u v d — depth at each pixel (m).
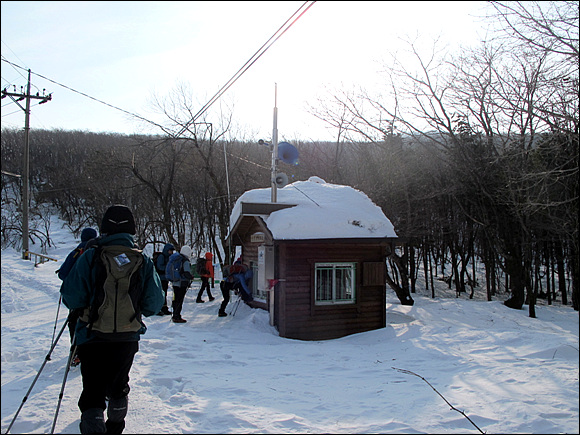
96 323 3.27
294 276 10.16
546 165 14.59
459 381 5.45
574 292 19.52
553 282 24.69
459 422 4.00
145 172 29.48
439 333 9.40
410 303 17.56
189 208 33.50
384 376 5.88
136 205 31.39
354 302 10.75
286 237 9.88
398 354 7.50
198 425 3.84
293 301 10.09
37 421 3.81
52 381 5.05
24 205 27.36
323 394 4.94
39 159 49.06
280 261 10.12
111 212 3.62
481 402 4.56
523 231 16.98
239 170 26.02
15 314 11.34
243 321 10.41
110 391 3.50
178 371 5.83
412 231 18.41
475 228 20.42
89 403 3.17
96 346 3.28
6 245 36.97
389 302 19.27
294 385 5.34
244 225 12.43
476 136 17.31
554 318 15.61
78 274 3.33
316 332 10.27
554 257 23.61
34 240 38.53
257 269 12.11
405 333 9.85
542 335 7.94
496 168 16.66
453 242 24.30
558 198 15.33
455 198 18.50
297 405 4.51
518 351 7.10
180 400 4.53
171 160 26.45
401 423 3.95
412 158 19.12
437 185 19.02
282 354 7.48
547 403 4.45
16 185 49.78
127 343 3.38
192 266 16.23
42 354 6.37
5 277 19.22
